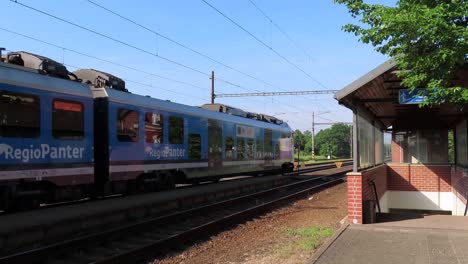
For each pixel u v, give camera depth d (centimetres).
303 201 1683
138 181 1558
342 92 959
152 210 1279
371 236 861
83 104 1281
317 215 1311
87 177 1284
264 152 2738
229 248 905
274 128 2925
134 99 1521
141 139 1543
